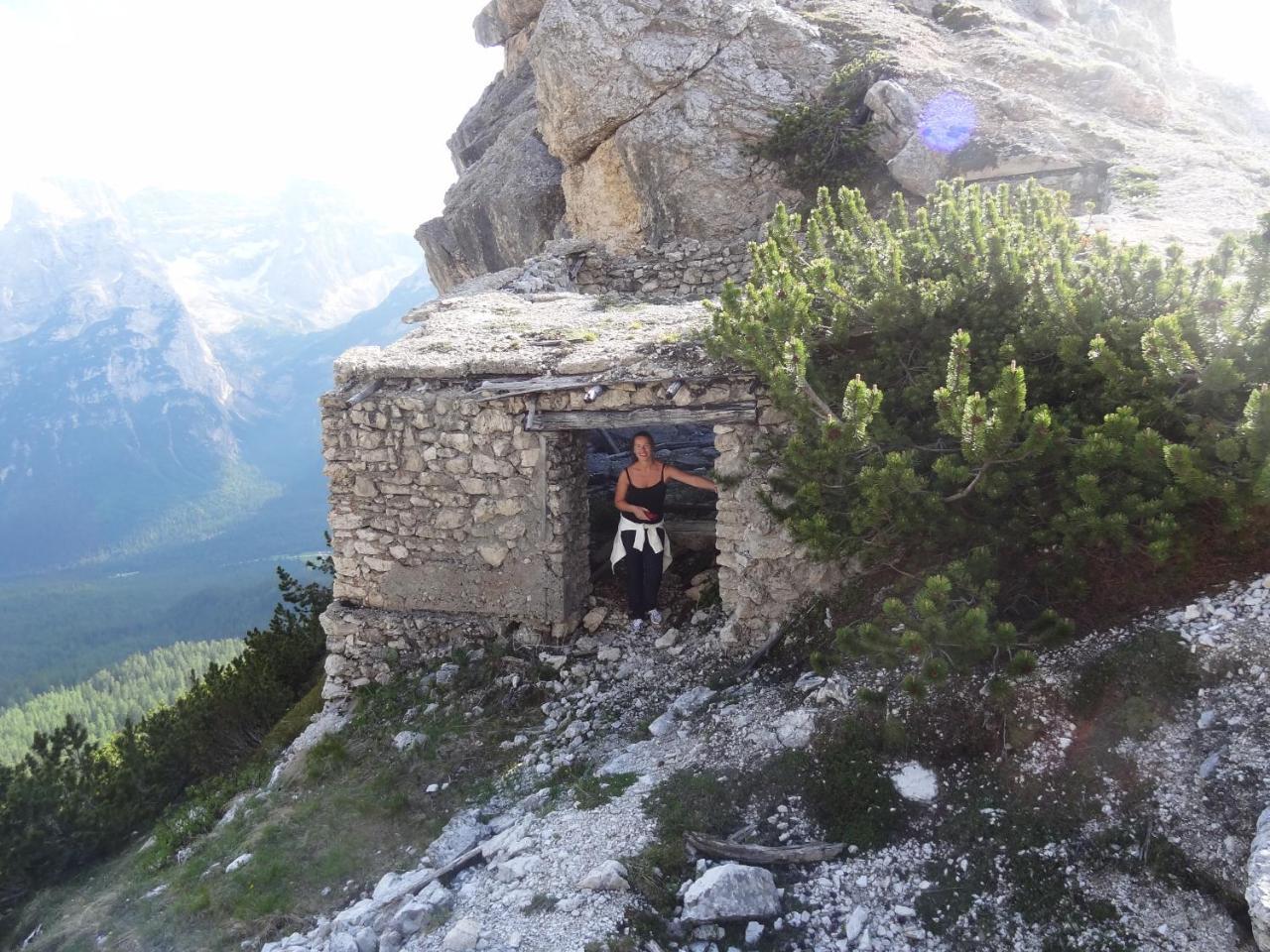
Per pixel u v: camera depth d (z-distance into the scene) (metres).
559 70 18.12
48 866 9.55
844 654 6.60
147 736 12.12
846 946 4.63
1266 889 3.74
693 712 7.17
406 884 6.05
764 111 16.97
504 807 6.88
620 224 18.86
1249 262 5.37
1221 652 5.08
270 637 14.23
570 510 9.06
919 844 5.09
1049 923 4.47
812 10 19.81
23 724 57.12
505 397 8.66
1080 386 6.26
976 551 5.86
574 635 9.18
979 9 20.64
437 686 8.90
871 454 6.40
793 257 8.52
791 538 7.57
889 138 15.65
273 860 6.99
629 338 9.02
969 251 7.07
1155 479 5.54
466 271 24.25
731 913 4.84
